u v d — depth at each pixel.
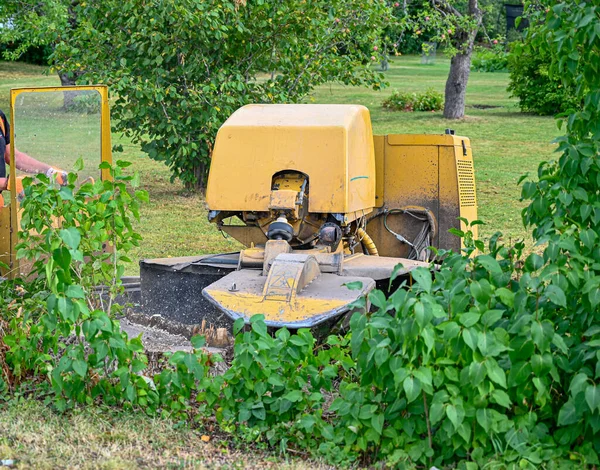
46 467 3.99
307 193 6.21
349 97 30.45
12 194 6.26
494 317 3.87
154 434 4.48
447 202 7.61
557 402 4.20
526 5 5.23
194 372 4.44
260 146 6.24
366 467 4.18
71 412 4.74
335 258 5.92
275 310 5.21
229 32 12.38
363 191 6.65
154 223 12.02
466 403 3.89
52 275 4.53
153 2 11.84
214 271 6.52
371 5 12.88
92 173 6.58
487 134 22.00
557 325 4.23
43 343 4.85
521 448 3.88
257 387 4.39
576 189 4.30
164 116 12.54
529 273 4.11
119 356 4.61
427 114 26.16
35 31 16.53
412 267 5.98
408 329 3.81
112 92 12.48
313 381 4.43
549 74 4.80
